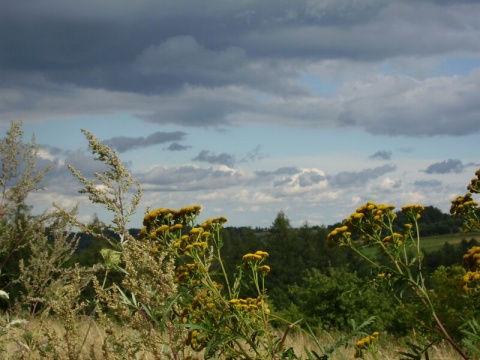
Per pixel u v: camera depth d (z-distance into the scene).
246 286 3.57
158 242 3.71
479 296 3.64
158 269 3.64
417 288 3.66
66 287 4.44
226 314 3.40
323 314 13.94
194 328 3.32
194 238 3.65
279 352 3.32
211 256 3.63
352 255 33.12
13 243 5.66
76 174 3.93
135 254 3.69
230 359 3.41
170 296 3.59
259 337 3.38
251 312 3.39
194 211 3.84
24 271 5.35
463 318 3.58
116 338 3.82
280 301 24.45
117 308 3.82
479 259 3.76
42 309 4.78
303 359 5.75
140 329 3.69
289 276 38.56
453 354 6.06
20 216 5.80
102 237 3.94
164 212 3.82
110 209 3.89
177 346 3.63
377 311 11.67
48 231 5.60
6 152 6.02
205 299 3.49
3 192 5.89
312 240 39.66
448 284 7.23
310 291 14.62
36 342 4.22
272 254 39.25
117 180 3.95
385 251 3.71
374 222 3.78
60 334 4.49
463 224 4.46
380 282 3.67
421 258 3.68
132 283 3.65
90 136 3.94
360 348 3.47
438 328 3.59
